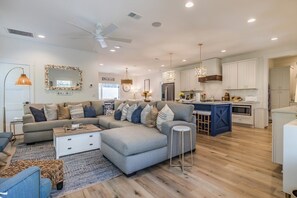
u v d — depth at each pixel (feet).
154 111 10.46
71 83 17.48
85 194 5.89
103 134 8.87
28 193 3.11
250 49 17.51
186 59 22.21
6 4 8.86
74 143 9.82
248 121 17.94
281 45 16.16
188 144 9.70
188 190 6.12
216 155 9.59
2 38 13.98
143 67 28.81
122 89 37.93
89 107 15.23
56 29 12.28
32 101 15.40
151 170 7.79
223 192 5.97
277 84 20.51
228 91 21.26
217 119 14.52
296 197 4.62
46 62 16.01
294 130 5.08
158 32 12.66
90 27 11.66
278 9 9.35
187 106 10.02
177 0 8.43
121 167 7.19
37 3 8.77
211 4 8.80
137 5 8.92
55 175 5.68
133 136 7.70
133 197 5.72
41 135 11.82
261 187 6.27
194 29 12.14
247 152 10.04
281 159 7.51
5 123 13.53
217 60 21.15
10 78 14.49
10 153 9.93
